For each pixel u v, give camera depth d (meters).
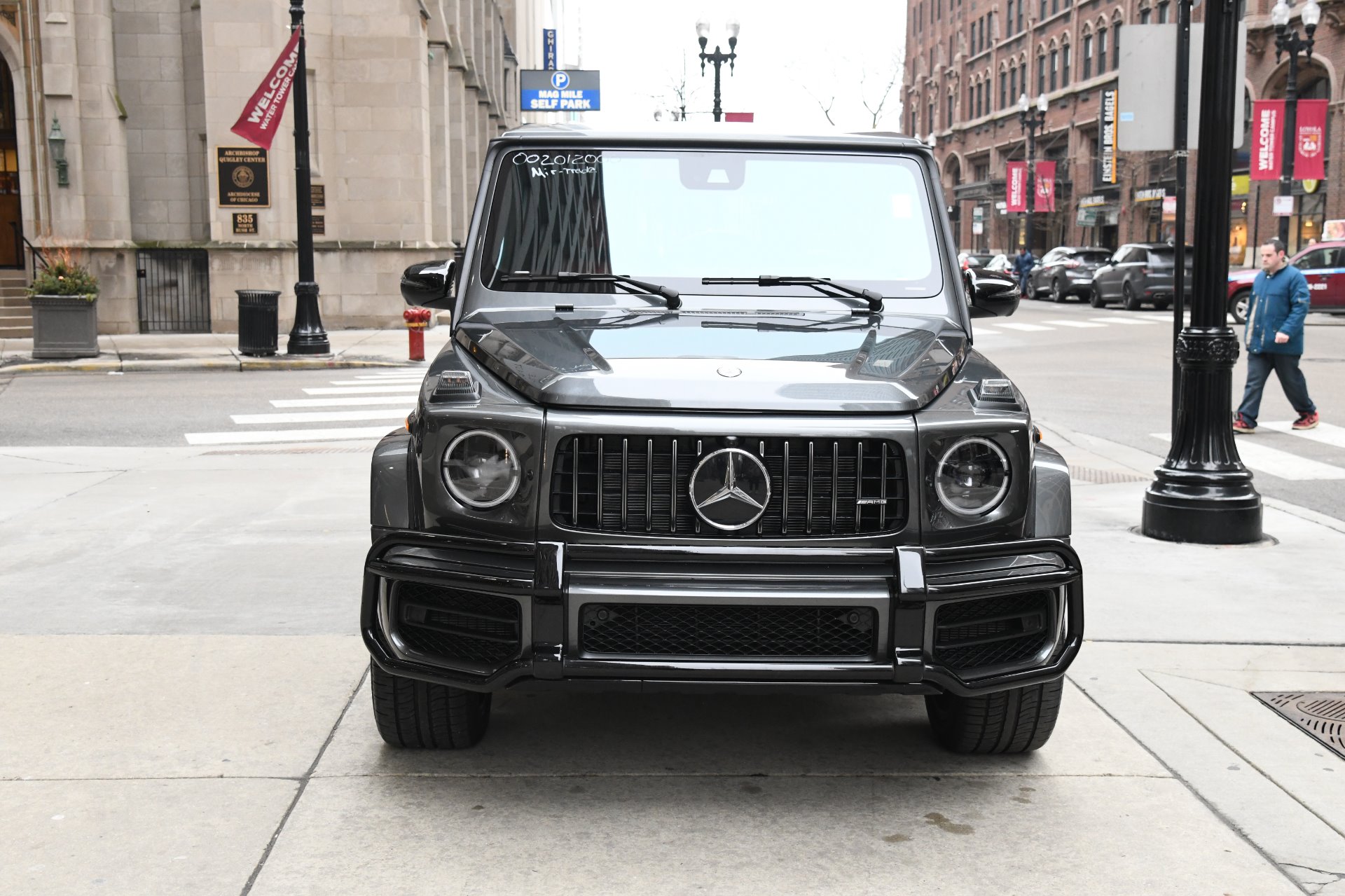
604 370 3.83
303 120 20.34
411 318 20.06
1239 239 46.25
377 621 3.88
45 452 11.18
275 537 7.64
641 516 3.67
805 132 5.09
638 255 4.80
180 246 25.30
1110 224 55.66
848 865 3.54
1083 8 57.44
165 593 6.34
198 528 7.92
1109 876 3.48
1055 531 3.89
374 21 26.73
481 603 3.75
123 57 25.41
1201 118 7.69
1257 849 3.66
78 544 7.46
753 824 3.80
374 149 27.06
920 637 3.58
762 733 4.58
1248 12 43.47
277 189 25.16
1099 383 17.09
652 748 4.40
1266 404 14.91
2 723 4.56
